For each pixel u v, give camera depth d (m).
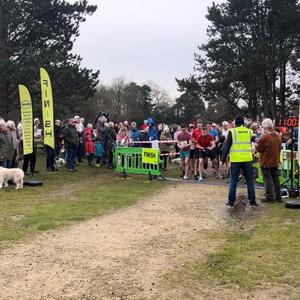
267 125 11.76
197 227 9.21
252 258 7.09
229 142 11.26
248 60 41.59
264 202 11.89
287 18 41.75
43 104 16.41
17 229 9.02
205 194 13.29
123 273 6.46
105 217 10.07
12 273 6.48
